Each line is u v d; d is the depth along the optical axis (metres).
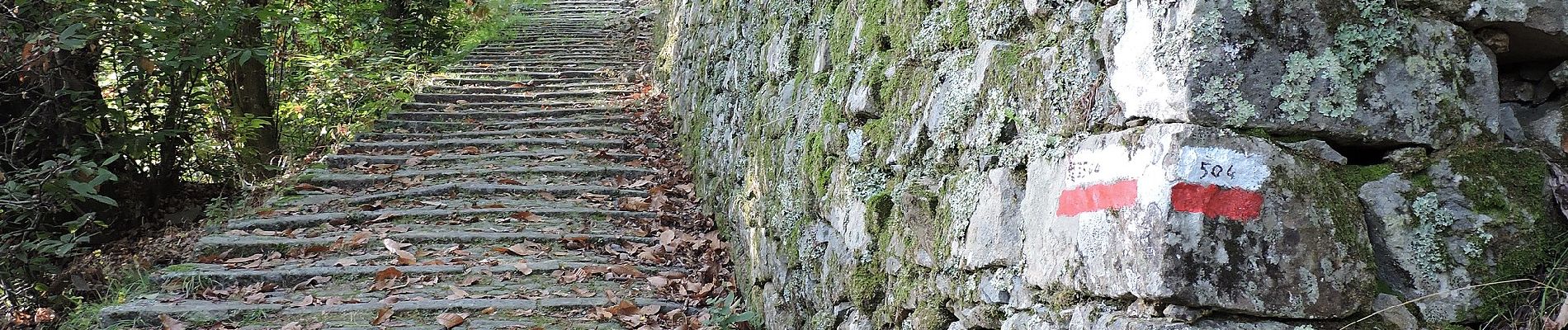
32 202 4.25
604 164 6.34
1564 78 1.45
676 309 3.80
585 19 12.28
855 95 2.59
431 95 8.10
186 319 3.61
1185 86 1.32
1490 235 1.34
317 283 4.08
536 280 4.16
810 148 2.97
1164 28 1.37
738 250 4.20
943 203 2.04
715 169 5.08
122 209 5.72
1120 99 1.46
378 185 5.80
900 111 2.32
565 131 7.20
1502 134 1.40
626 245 4.72
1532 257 1.34
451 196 5.54
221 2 5.48
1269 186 1.29
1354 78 1.34
